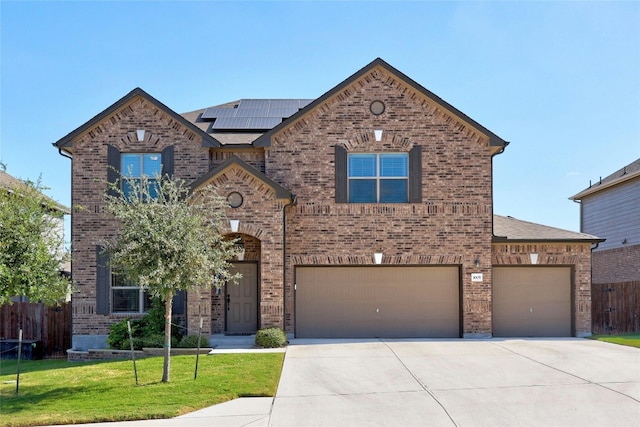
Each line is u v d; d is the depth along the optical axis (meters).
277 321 17.00
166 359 11.94
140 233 11.64
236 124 20.27
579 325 18.80
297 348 16.03
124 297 18.11
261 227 17.16
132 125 18.39
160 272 11.36
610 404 10.02
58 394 11.20
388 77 18.61
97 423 9.31
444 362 13.81
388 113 18.52
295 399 10.55
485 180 18.41
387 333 18.30
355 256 18.14
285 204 17.56
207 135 18.33
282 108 21.97
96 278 17.98
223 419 9.34
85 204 18.12
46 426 9.25
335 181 18.30
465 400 10.37
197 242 12.14
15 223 11.97
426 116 18.52
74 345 17.86
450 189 18.36
